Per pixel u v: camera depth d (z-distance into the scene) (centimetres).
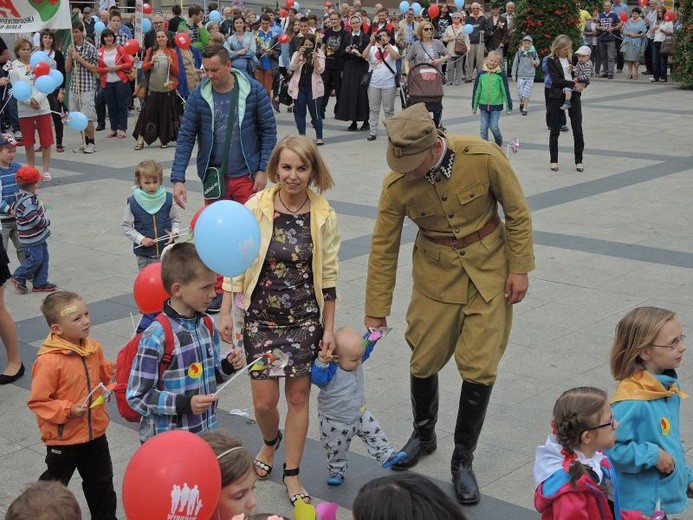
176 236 682
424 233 460
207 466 282
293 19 2056
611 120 1684
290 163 432
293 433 455
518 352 636
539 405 557
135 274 841
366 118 1670
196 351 387
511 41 2533
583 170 1233
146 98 1492
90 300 770
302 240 443
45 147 1264
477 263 449
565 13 2428
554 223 967
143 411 379
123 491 285
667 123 1636
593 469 327
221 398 583
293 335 447
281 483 478
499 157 441
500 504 452
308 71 1488
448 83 2356
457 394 581
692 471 408
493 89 1397
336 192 1141
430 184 441
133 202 689
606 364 613
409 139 420
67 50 1538
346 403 454
